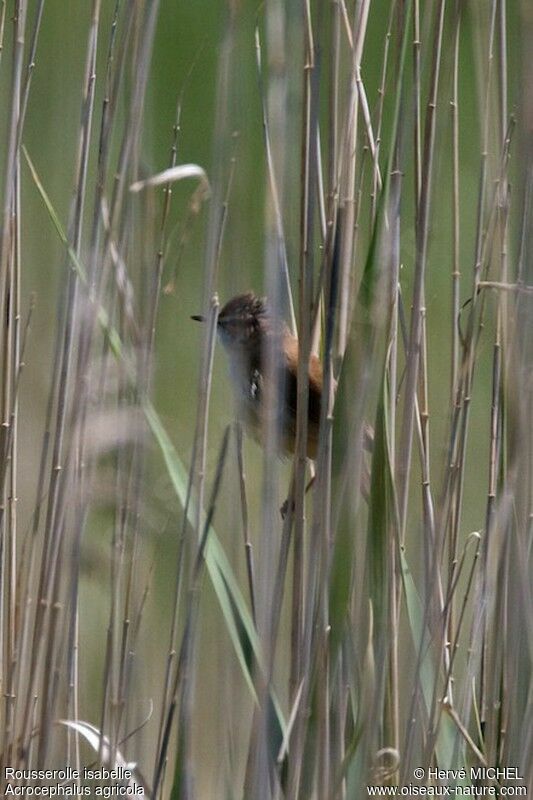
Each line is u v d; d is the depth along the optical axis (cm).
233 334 809
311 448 805
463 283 1056
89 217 956
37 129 1107
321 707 563
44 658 622
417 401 635
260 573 544
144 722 661
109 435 617
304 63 577
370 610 597
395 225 562
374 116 675
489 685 637
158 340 891
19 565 707
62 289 620
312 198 559
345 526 570
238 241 635
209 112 1223
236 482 634
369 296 563
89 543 670
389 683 606
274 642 547
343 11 580
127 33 616
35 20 623
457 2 589
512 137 612
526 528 578
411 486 814
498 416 627
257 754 546
